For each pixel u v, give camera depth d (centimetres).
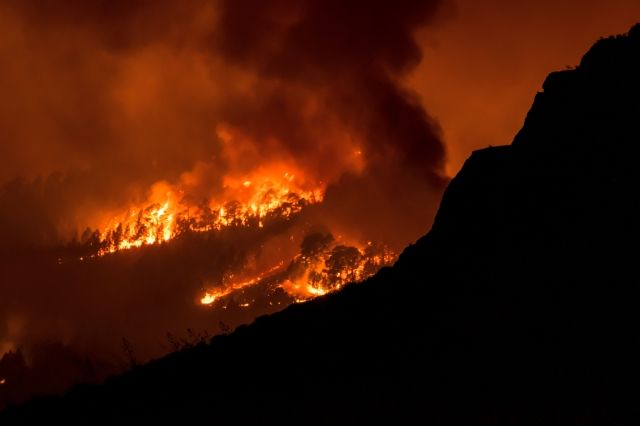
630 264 1530
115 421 1586
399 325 1769
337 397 1438
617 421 1130
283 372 1678
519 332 1490
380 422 1280
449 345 1547
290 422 1375
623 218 1673
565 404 1202
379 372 1522
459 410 1259
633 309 1404
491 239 1959
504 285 1709
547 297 1572
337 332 1856
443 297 1817
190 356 1952
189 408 1575
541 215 1894
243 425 1412
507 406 1235
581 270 1600
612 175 1828
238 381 1684
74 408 1720
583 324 1427
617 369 1260
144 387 1773
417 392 1369
